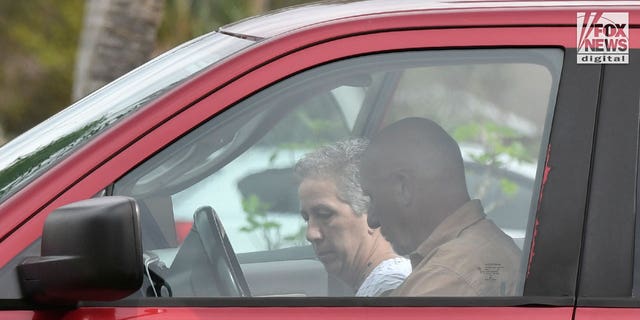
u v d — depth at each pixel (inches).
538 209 418.9
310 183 428.5
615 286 411.5
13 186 415.2
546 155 421.7
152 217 413.7
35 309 398.9
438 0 457.1
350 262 430.0
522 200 424.2
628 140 419.2
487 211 427.8
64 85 2454.5
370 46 424.8
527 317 410.6
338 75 423.8
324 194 430.3
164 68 468.4
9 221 398.9
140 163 409.1
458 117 430.6
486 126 429.1
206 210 419.8
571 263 413.7
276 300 411.5
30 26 2453.2
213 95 416.2
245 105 418.0
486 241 425.1
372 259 430.3
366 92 434.9
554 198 418.3
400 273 427.8
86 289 378.0
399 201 432.8
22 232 398.3
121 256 373.1
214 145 416.8
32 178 412.5
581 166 418.6
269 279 424.2
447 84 428.1
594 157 418.9
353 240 430.9
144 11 1307.8
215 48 464.8
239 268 423.2
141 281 377.4
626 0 443.2
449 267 426.0
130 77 479.8
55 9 2461.9
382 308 413.4
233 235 423.8
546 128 423.8
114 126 412.2
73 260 374.6
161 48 2143.2
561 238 415.5
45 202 401.4
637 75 423.2
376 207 432.8
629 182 416.8
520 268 419.8
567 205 417.1
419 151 433.1
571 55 424.8
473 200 429.7
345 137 433.4
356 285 428.8
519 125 426.9
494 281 421.7
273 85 420.2
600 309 409.7
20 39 2438.5
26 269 386.6
